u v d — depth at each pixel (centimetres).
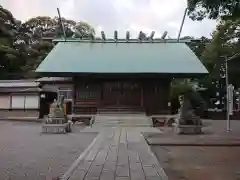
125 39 3344
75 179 709
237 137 1658
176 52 3066
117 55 3016
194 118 1900
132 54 3034
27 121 2969
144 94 2977
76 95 2995
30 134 1836
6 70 4666
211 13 1077
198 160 1006
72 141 1498
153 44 3272
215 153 1147
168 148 1284
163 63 2838
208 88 3903
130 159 987
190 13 1137
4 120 3078
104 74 2745
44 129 1916
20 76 4547
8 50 4584
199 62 2862
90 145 1331
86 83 2998
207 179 743
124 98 2981
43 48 5084
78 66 2783
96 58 2945
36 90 3362
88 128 2239
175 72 2694
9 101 3412
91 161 950
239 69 2495
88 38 3372
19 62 4809
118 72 2706
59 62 2838
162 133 1891
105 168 841
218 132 1959
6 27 5009
